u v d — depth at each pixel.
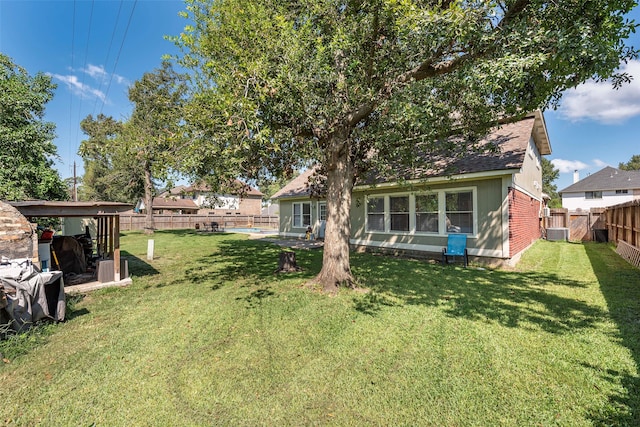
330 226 6.12
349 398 2.58
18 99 10.20
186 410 2.46
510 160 7.97
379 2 4.29
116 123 21.61
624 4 3.38
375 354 3.31
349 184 6.25
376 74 5.42
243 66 4.08
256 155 5.52
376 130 5.91
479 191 8.62
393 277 6.92
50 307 4.36
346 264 6.13
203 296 5.68
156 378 2.92
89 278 7.15
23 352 3.44
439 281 6.52
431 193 9.65
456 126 7.07
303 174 17.94
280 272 7.64
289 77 4.19
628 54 3.60
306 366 3.10
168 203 35.50
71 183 33.28
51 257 7.22
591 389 2.61
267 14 4.78
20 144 9.90
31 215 5.67
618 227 10.73
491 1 3.58
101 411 2.46
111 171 29.91
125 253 11.34
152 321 4.42
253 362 3.19
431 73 5.13
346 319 4.32
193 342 3.69
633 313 4.36
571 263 8.37
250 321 4.34
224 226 29.64
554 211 15.40
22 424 2.33
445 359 3.17
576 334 3.70
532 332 3.79
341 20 4.92
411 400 2.53
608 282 6.16
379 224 11.17
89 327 4.20
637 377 2.77
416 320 4.25
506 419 2.29
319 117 5.32
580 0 3.54
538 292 5.59
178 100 7.64
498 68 3.57
